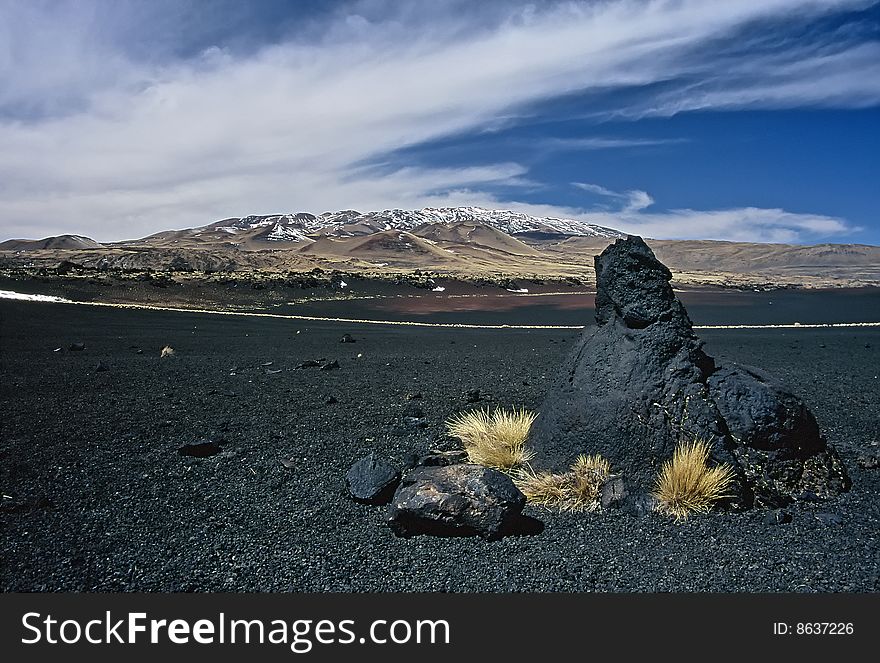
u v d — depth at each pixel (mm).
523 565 5281
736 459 6699
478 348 22422
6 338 22641
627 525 6043
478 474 6035
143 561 5320
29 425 9586
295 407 11055
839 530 5945
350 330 30594
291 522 6113
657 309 7297
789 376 15383
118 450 8328
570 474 6801
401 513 5805
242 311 41750
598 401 7137
